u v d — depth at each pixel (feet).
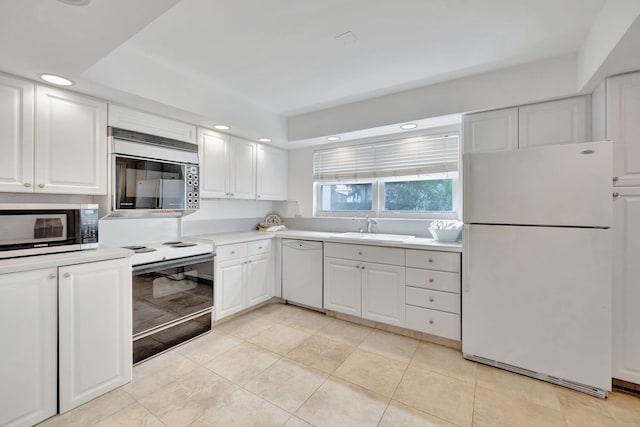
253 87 8.78
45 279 5.23
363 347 8.07
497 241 6.87
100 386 5.92
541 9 5.32
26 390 5.03
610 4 4.98
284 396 5.97
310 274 10.55
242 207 12.57
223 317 9.37
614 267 6.03
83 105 6.76
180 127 8.82
